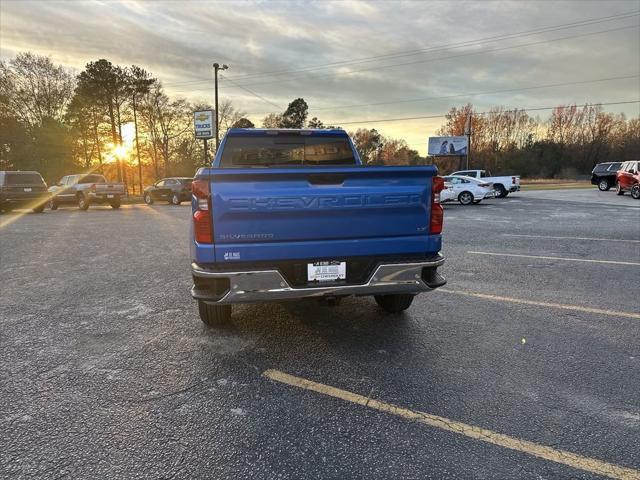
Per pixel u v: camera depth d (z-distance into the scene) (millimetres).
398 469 2152
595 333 3924
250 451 2301
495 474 2109
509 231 10766
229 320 4254
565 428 2482
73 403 2797
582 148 82062
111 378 3143
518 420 2568
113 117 47312
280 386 3018
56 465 2186
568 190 35031
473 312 4555
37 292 5531
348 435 2441
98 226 13117
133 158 55094
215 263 3234
